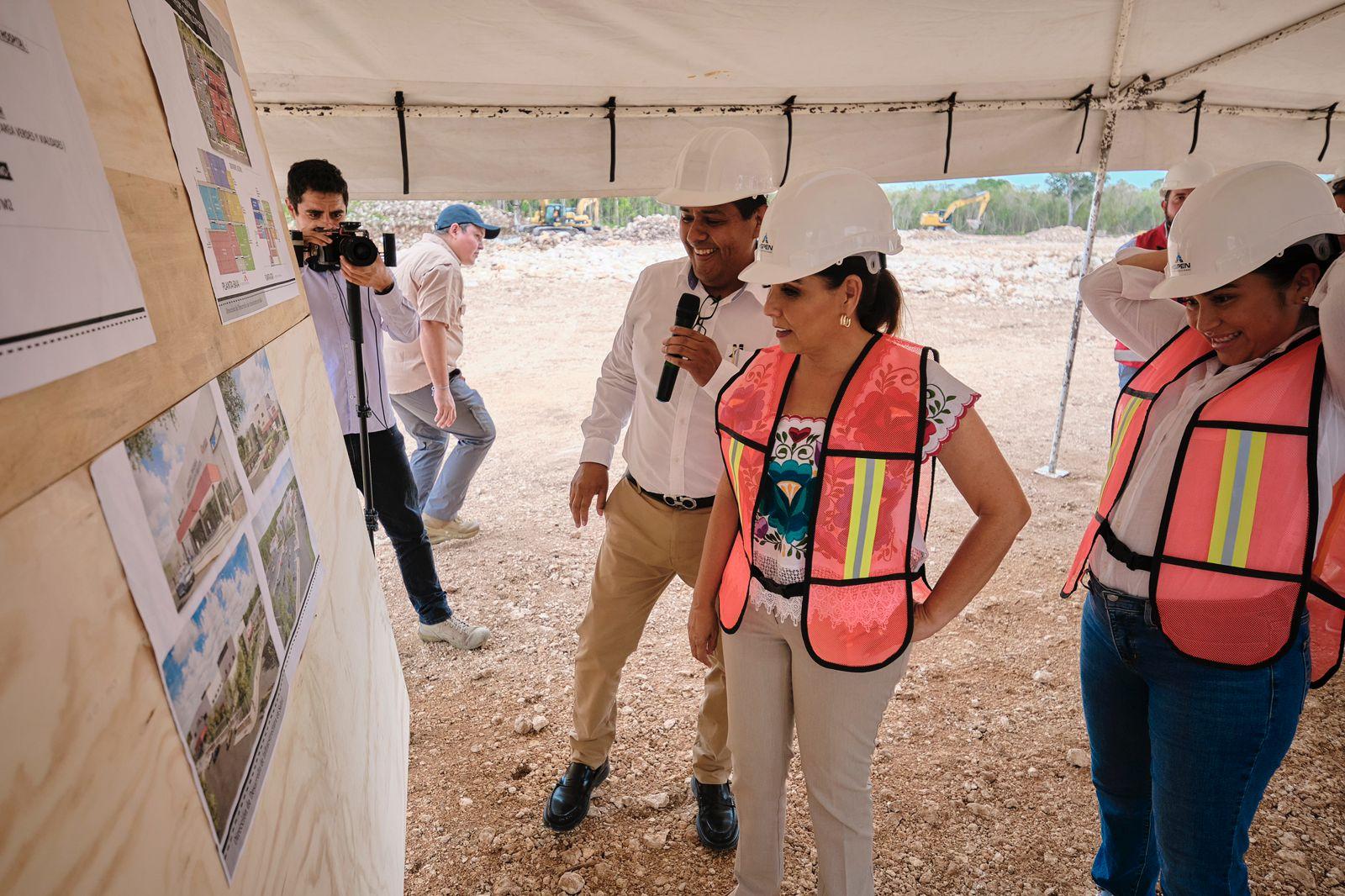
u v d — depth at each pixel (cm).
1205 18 341
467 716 288
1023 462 569
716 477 205
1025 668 316
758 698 165
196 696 86
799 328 146
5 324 59
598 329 1123
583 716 232
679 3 288
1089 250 487
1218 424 140
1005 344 1096
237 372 119
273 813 105
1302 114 412
